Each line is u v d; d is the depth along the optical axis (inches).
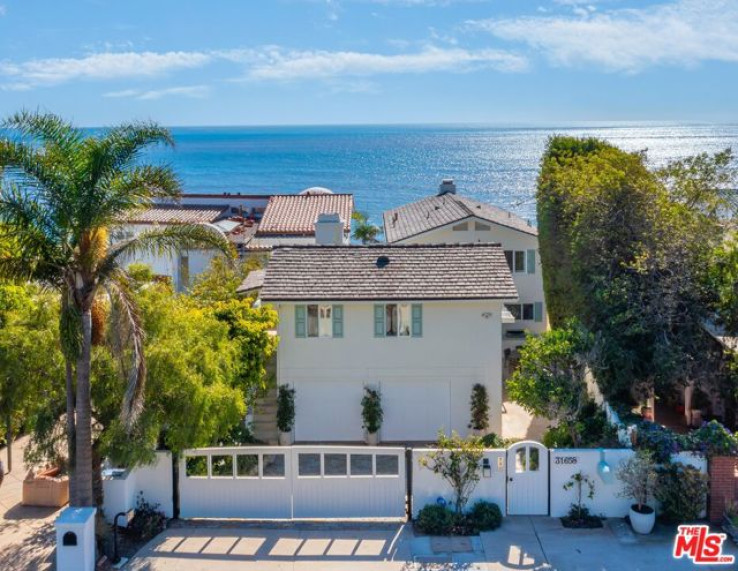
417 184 6441.9
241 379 938.7
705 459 759.7
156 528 759.7
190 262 1649.9
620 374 943.7
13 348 700.7
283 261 1122.7
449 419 1100.5
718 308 948.6
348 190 5969.5
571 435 884.6
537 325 1549.0
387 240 1631.4
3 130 660.1
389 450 791.1
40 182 645.3
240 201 2598.4
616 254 1046.4
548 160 1596.9
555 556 705.6
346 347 1085.8
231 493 794.8
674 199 1192.2
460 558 705.6
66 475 836.6
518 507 786.8
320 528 770.8
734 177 1238.9
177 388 720.3
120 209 669.3
